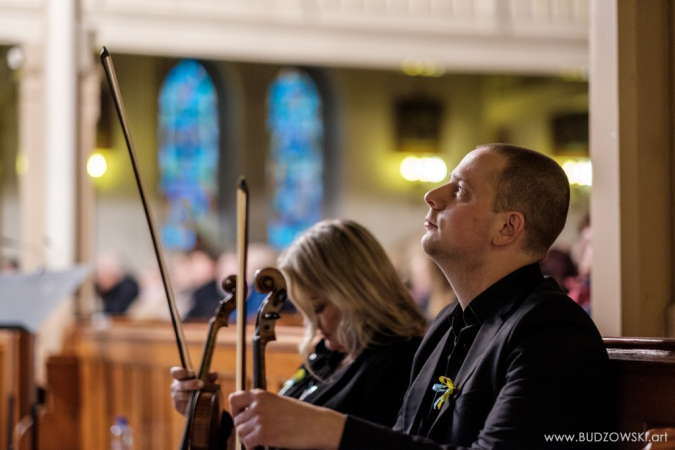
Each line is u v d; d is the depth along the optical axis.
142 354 5.78
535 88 17.86
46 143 7.88
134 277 12.16
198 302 10.50
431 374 2.55
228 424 3.07
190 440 2.72
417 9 10.03
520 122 18.12
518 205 2.42
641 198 3.10
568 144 17.64
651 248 3.10
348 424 2.12
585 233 6.35
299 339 4.27
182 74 16.86
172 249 16.47
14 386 6.46
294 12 9.70
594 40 3.25
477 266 2.46
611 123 3.17
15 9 7.98
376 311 3.20
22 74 8.02
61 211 7.82
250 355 4.54
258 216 17.14
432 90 18.16
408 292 3.32
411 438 2.13
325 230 3.32
